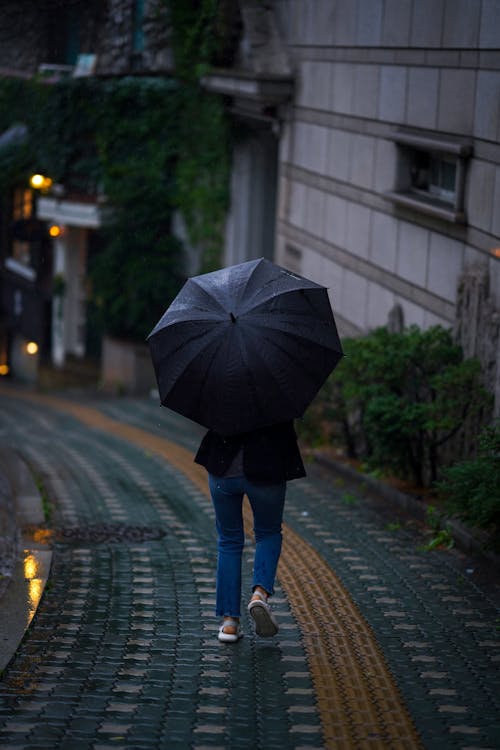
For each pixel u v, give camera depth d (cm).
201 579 977
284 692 682
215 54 2369
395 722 628
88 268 3244
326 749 585
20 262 3706
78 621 845
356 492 1384
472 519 994
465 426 1234
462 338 1254
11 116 2970
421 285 1424
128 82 2656
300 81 1988
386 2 1538
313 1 1898
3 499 1320
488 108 1199
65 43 2514
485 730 616
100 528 1188
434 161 1448
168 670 727
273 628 755
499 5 1169
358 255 1691
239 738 602
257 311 738
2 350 4016
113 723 624
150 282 2898
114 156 2809
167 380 745
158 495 1395
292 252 2084
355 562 1027
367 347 1313
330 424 1748
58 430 2253
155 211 2881
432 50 1373
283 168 2120
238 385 723
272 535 775
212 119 2514
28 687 690
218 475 756
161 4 2434
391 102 1527
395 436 1260
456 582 959
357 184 1684
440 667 734
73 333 3481
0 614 846
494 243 1186
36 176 2841
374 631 816
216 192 2588
